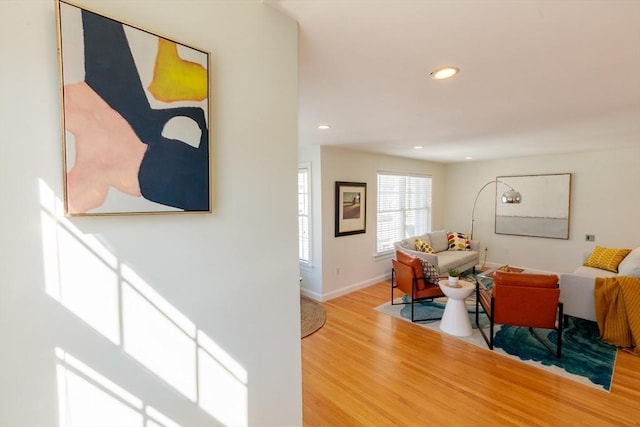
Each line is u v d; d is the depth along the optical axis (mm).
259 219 1249
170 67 969
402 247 5047
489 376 2584
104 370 896
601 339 3186
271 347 1313
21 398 776
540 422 2053
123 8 895
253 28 1196
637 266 3193
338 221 4676
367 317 3893
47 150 782
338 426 2035
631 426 2006
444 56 1606
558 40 1434
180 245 1033
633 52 1552
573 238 5324
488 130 3416
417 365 2762
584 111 2652
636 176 4723
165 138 960
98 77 832
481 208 6445
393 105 2461
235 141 1163
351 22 1300
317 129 3350
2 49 723
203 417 1117
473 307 4289
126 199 890
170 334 1023
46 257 792
